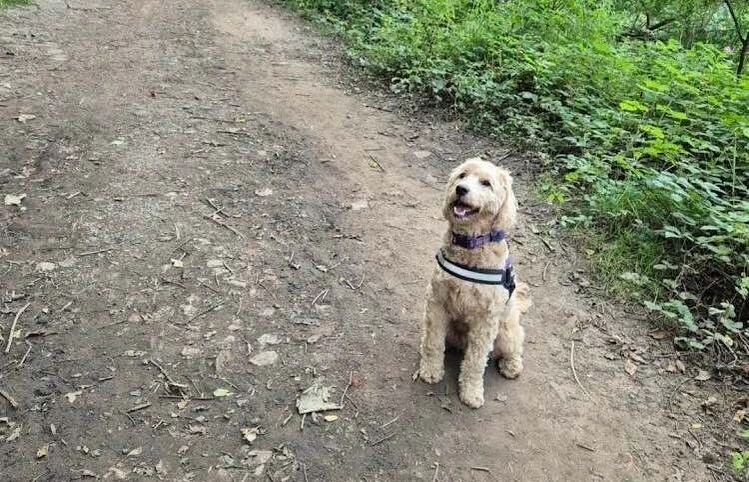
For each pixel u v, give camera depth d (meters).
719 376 1.39
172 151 2.11
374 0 4.01
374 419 1.20
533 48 2.95
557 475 1.12
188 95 2.60
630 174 1.96
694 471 1.16
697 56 3.01
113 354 1.28
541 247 1.81
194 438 1.12
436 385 1.29
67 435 1.10
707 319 1.54
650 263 1.70
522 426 1.22
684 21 4.19
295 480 1.06
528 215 1.97
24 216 1.67
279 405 1.20
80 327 1.34
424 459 1.12
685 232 1.71
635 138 2.10
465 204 1.16
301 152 2.24
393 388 1.27
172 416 1.16
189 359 1.29
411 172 2.20
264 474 1.06
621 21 4.01
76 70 2.71
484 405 1.26
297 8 4.18
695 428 1.25
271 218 1.82
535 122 2.45
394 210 1.95
